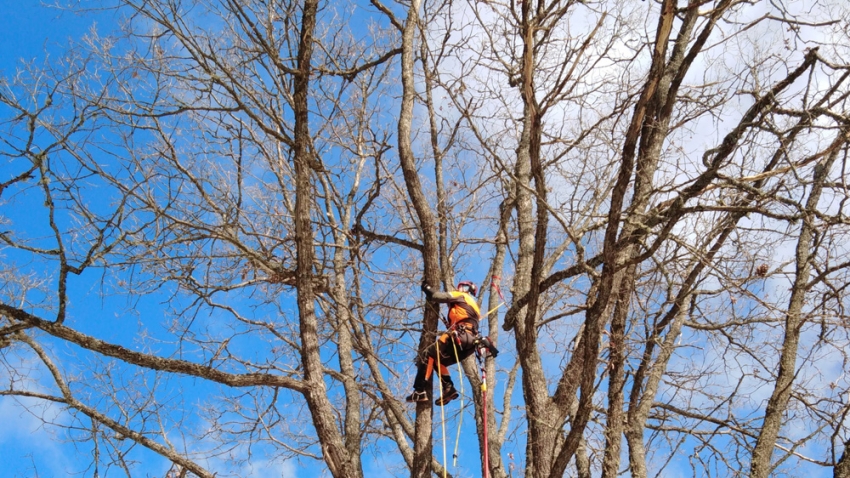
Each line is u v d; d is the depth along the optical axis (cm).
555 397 780
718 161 628
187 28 719
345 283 1021
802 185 673
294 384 721
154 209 711
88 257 702
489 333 1031
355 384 907
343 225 1012
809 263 813
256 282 780
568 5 652
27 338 847
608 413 792
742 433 864
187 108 743
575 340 845
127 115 745
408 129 920
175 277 757
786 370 806
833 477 740
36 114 684
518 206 920
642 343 811
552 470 681
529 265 884
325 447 707
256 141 895
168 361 694
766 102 660
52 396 837
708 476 876
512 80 864
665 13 618
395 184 1012
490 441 920
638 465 830
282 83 876
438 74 823
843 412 766
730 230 789
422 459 809
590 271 703
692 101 779
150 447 819
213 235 732
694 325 880
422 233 894
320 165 762
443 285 959
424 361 841
